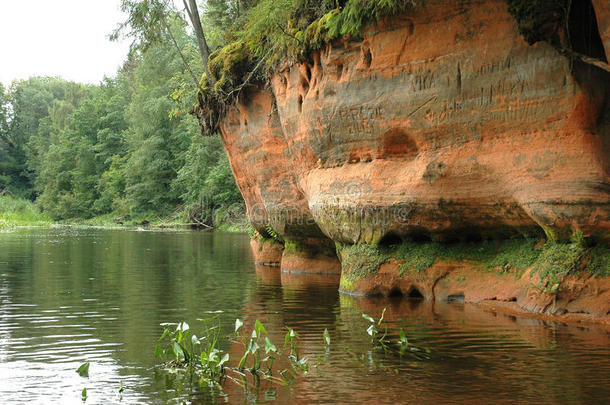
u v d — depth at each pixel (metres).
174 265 19.47
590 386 6.02
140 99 60.00
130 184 62.97
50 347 8.05
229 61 16.31
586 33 8.75
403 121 11.08
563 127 9.07
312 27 12.57
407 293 11.85
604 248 9.01
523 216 10.00
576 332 8.26
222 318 10.02
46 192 77.94
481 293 10.70
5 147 99.38
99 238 35.28
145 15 18.61
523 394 5.83
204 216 48.91
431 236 11.53
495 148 10.01
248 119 16.61
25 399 5.93
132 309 10.95
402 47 10.86
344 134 12.27
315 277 16.06
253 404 5.75
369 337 8.41
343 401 5.79
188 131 50.38
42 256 22.62
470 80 10.06
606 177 8.82
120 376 6.73
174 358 7.49
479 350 7.48
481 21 9.82
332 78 12.24
